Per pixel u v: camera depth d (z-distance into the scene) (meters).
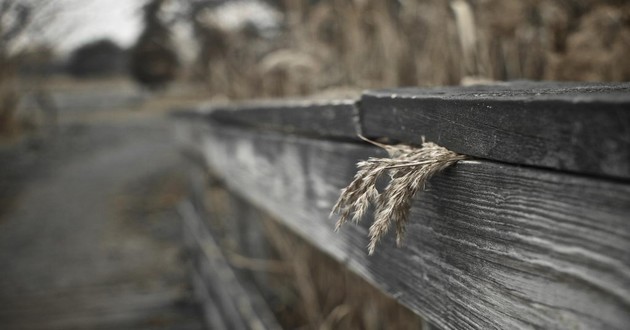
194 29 3.36
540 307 0.45
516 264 0.48
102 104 18.44
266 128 1.29
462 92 0.60
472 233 0.53
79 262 3.35
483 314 0.53
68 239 3.94
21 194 5.92
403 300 0.68
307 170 0.99
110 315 2.48
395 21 1.50
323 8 1.83
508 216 0.48
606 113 0.37
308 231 1.01
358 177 0.55
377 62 1.59
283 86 2.25
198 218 2.71
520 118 0.45
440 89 0.69
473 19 1.21
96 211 4.82
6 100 9.12
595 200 0.40
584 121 0.39
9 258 3.56
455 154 0.55
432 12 1.40
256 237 2.04
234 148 1.73
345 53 1.73
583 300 0.41
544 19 1.22
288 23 2.20
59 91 22.48
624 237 0.38
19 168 7.17
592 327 0.41
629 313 0.38
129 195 5.46
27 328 2.41
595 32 1.17
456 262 0.57
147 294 2.71
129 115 15.44
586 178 0.40
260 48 2.74
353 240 0.81
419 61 1.41
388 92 0.70
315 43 1.96
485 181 0.51
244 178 1.61
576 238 0.41
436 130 0.57
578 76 1.16
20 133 9.41
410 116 0.62
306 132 0.97
